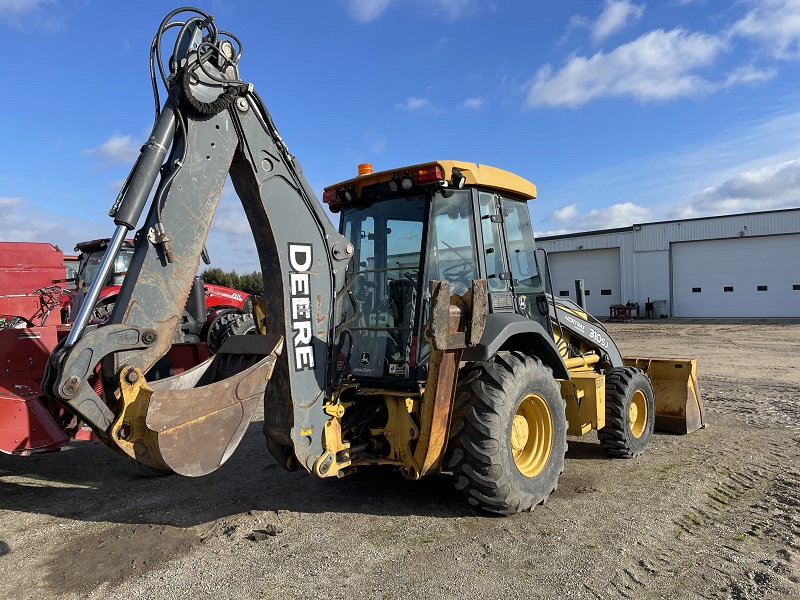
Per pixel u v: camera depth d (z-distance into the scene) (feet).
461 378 13.61
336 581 10.48
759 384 31.91
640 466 17.57
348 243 13.09
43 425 15.11
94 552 11.95
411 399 13.03
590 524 12.99
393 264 14.52
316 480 16.52
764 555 11.33
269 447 12.75
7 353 16.25
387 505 14.34
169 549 12.00
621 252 94.27
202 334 28.43
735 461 17.81
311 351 12.29
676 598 9.78
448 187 13.93
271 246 11.85
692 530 12.64
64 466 18.85
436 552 11.60
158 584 10.48
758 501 14.34
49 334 17.29
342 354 13.64
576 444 20.47
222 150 11.00
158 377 19.95
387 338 14.16
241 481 16.58
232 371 12.23
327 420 12.51
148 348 9.85
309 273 12.35
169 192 10.21
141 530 13.10
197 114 10.65
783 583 10.20
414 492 15.30
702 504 14.21
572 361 18.99
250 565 11.14
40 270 32.09
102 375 9.72
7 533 13.08
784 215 80.79
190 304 24.79
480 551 11.62
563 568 10.85
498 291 15.24
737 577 10.48
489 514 13.56
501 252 15.57
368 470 17.38
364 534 12.55
